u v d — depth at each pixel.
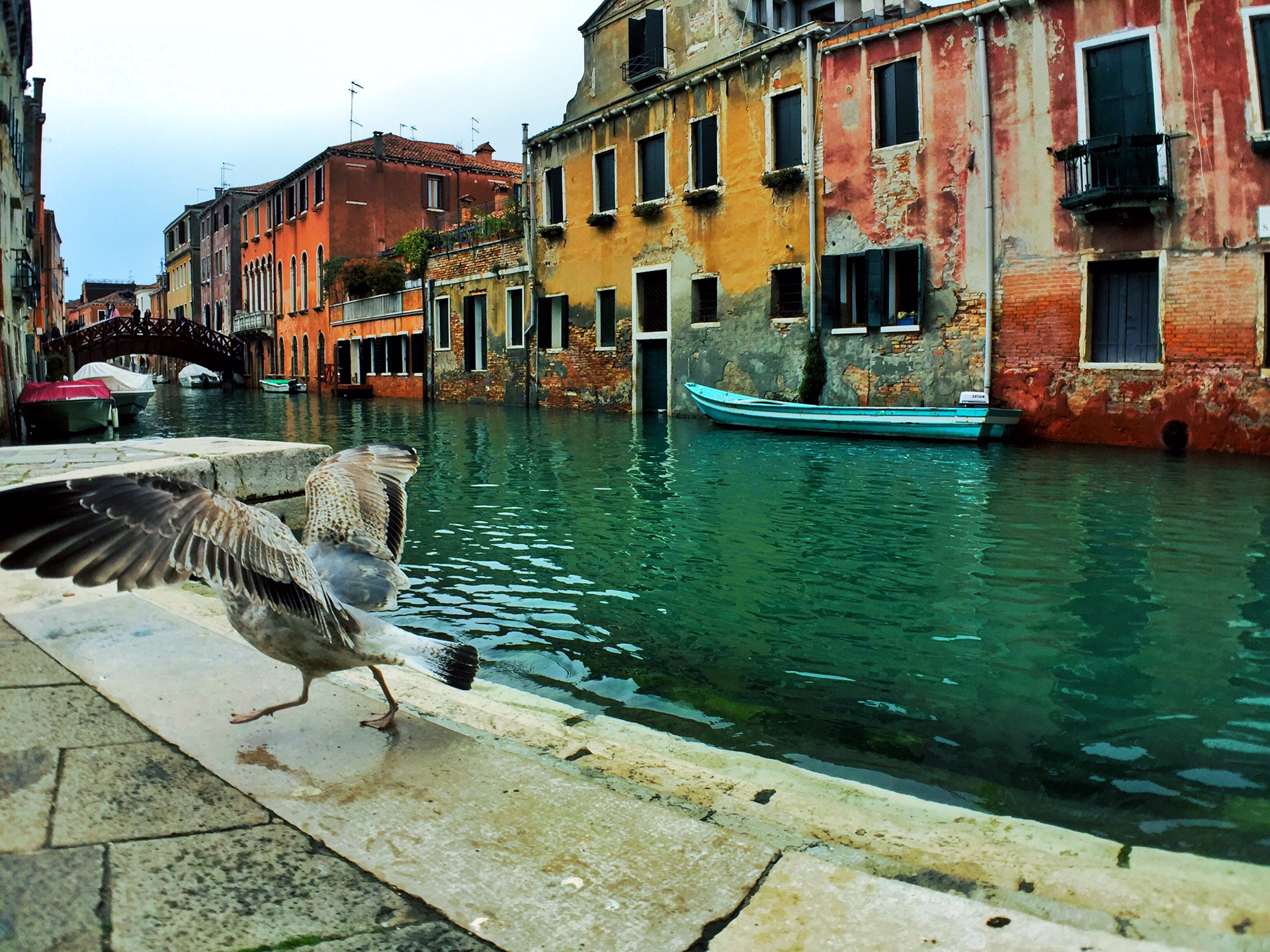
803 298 18.56
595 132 23.61
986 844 2.40
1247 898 2.07
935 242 16.39
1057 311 14.90
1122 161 13.70
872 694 4.50
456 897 2.02
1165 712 4.23
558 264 25.33
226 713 3.07
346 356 41.09
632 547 7.77
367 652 2.18
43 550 1.67
